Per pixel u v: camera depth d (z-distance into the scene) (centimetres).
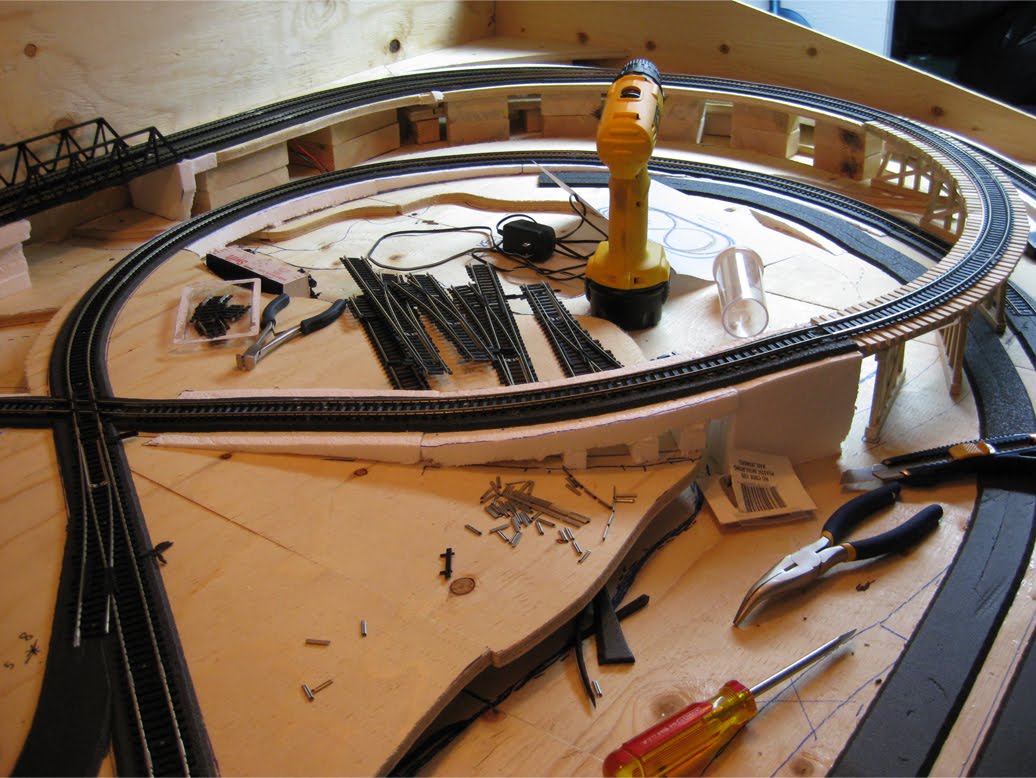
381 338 79
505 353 77
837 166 118
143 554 56
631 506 60
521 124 143
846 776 46
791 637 54
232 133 112
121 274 91
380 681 48
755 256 87
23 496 62
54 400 71
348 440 64
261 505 60
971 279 75
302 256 101
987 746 47
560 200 108
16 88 98
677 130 131
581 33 153
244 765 45
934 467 64
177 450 65
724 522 62
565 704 51
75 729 46
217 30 116
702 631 55
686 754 46
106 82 106
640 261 82
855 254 97
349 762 45
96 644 51
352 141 127
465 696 51
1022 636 53
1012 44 152
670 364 67
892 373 71
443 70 136
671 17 142
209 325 80
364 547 57
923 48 167
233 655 50
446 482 62
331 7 129
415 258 100
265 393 70
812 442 67
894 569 58
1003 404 73
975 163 98
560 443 62
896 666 51
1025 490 62
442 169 119
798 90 124
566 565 55
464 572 55
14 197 94
